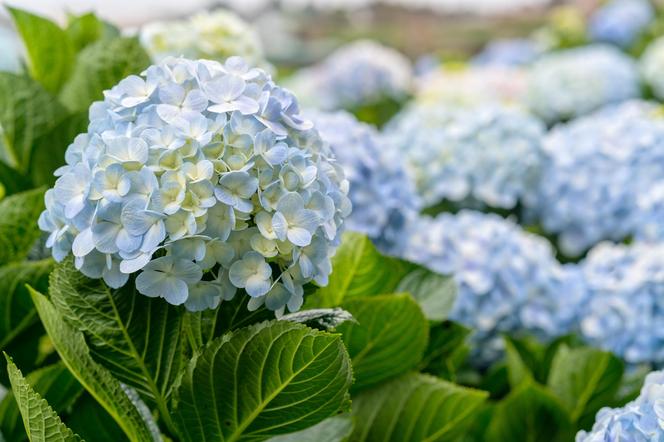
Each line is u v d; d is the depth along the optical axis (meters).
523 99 3.13
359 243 0.94
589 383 1.08
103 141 0.72
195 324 0.76
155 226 0.68
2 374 0.99
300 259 0.71
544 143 1.71
